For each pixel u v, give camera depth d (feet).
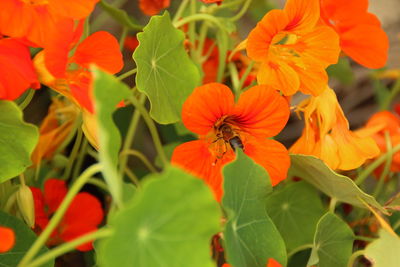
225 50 1.70
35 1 1.32
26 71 1.31
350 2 1.53
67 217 1.59
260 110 1.44
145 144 2.02
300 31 1.47
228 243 1.28
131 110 1.94
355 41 1.56
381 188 1.86
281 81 1.45
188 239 1.13
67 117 1.71
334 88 2.34
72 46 1.39
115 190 1.11
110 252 1.11
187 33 1.79
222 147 1.46
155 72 1.46
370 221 1.68
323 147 1.51
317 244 1.50
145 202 1.09
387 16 2.46
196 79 1.52
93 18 2.09
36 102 1.92
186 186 1.10
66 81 1.38
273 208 1.63
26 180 1.65
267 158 1.46
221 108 1.42
